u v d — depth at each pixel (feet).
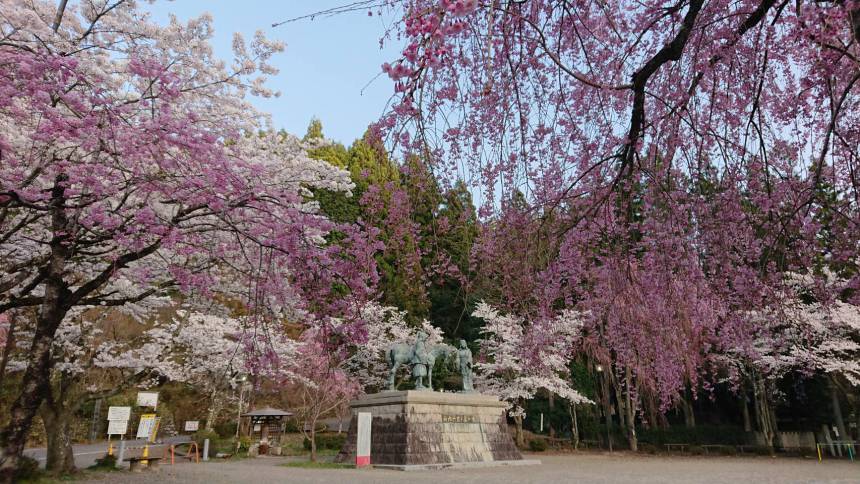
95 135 18.53
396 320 80.74
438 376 86.38
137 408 86.79
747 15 18.40
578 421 88.89
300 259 21.94
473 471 48.67
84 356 55.31
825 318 61.87
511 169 17.75
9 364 48.44
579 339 60.80
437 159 16.14
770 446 78.48
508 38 16.33
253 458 65.05
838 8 13.12
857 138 18.54
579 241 20.92
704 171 20.12
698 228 20.20
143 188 21.29
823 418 79.92
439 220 18.93
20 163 20.61
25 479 33.91
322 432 85.76
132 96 22.29
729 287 21.33
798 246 20.52
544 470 51.16
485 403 58.65
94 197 21.80
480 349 79.71
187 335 59.41
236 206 22.04
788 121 19.48
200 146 19.51
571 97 20.34
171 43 25.41
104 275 29.37
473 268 20.08
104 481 37.78
